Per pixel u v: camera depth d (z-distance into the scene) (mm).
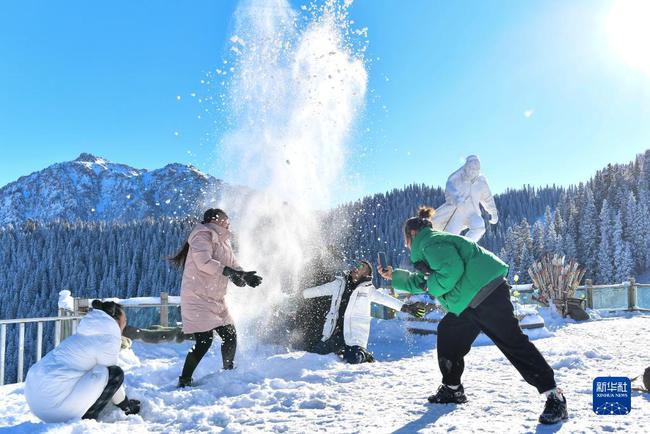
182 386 4645
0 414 4027
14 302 135125
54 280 136125
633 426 2766
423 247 3395
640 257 105312
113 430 3260
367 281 6172
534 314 8844
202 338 4688
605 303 14656
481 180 9930
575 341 6977
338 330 6098
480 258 3309
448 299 3359
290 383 4469
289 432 3053
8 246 144875
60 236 142250
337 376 4812
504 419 3053
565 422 2918
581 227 107500
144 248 130250
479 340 7953
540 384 3008
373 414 3396
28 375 3488
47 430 3135
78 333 3633
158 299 8969
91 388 3484
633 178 125188
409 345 7953
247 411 3674
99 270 134625
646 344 6469
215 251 4930
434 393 3949
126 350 6762
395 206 70875
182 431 3279
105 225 146250
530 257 93750
